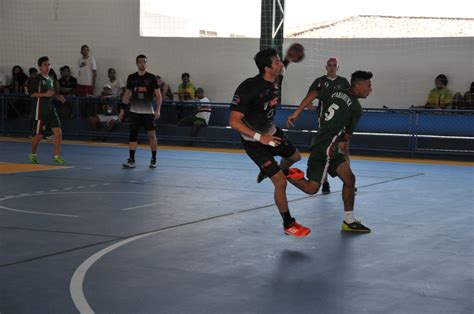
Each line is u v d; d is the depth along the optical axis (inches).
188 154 601.3
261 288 173.8
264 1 684.1
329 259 208.1
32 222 260.8
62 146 650.8
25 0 807.1
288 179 243.3
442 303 162.9
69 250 213.5
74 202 313.0
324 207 312.7
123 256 206.5
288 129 673.0
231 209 301.4
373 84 685.3
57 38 795.4
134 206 304.3
